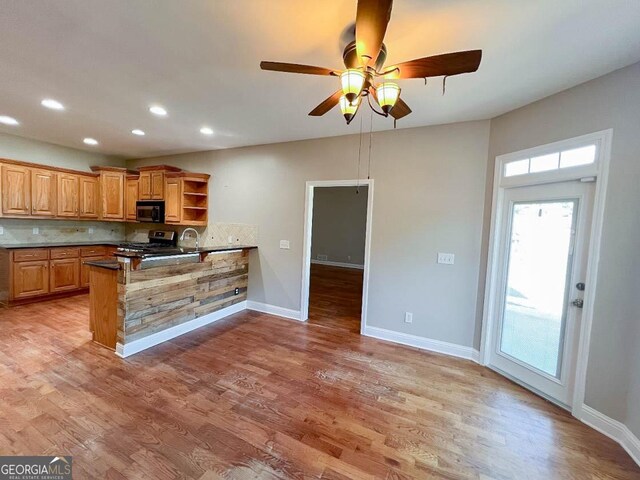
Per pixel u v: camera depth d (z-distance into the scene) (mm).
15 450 1728
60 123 3646
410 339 3502
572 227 2355
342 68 2162
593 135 2164
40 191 4578
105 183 5309
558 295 2449
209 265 3912
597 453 1895
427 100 2627
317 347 3344
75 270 4891
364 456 1805
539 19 1584
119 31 1794
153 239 5625
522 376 2695
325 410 2232
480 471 1730
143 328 3096
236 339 3471
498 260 2982
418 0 1457
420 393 2518
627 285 1988
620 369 2008
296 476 1641
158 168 5070
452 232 3270
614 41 1746
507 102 2631
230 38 1841
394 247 3545
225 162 4750
